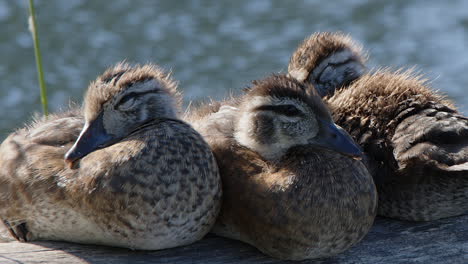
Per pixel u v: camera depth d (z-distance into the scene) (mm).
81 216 10258
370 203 10242
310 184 10062
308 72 13742
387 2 28984
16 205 10742
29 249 10617
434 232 11188
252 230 10383
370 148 11430
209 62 24344
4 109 21672
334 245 10180
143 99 10945
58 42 25281
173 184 10086
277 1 28812
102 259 10328
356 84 12500
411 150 10727
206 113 12516
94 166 10125
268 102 10828
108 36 25750
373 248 10828
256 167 10633
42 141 11023
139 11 27641
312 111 10664
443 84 22906
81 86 22875
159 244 10328
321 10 28344
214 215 10508
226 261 10430
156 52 24938
